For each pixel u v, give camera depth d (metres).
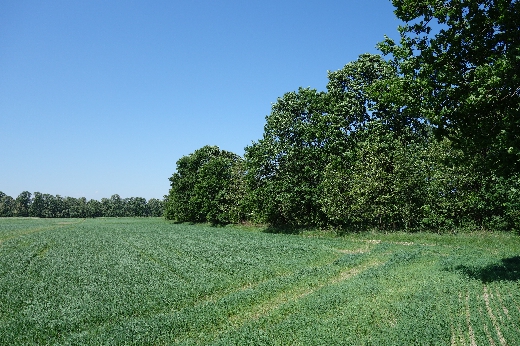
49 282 18.22
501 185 24.91
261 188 40.53
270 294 14.28
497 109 13.36
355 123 37.72
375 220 33.28
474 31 13.87
